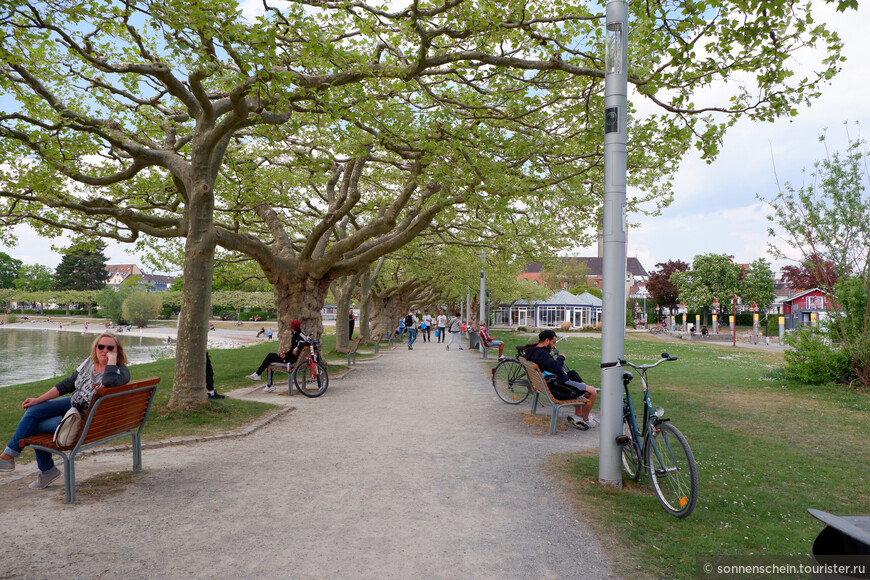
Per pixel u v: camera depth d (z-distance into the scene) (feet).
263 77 24.18
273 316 355.97
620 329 18.06
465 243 63.10
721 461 20.39
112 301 315.37
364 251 54.08
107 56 37.40
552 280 291.79
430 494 16.53
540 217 54.70
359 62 27.94
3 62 29.84
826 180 39.78
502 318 256.11
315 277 48.70
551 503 15.84
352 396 37.78
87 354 134.92
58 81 37.91
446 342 130.62
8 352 140.67
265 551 12.23
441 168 34.91
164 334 241.35
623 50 18.49
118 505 15.16
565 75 34.06
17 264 449.48
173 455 20.97
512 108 37.55
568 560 11.98
